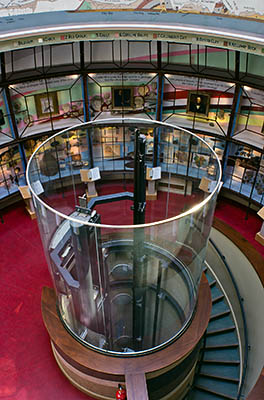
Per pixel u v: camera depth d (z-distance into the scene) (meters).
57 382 9.79
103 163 10.86
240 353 11.46
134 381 8.00
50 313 9.50
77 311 8.65
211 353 11.66
